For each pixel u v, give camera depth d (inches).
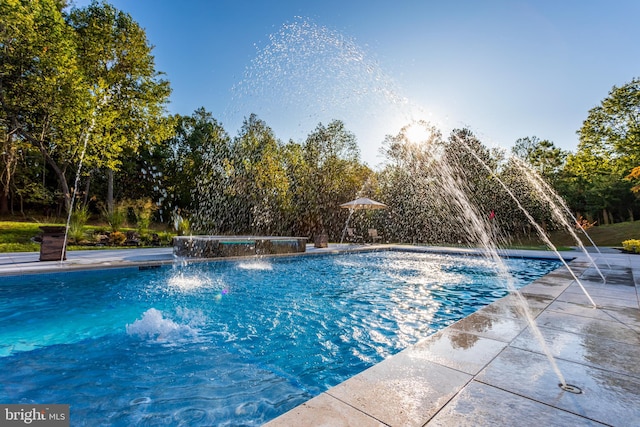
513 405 58.6
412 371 72.7
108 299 183.5
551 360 79.4
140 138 711.7
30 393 84.0
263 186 673.0
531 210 763.4
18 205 830.5
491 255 430.6
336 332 136.4
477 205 739.4
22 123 535.5
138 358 107.3
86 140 528.7
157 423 71.4
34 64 487.5
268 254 386.0
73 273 235.6
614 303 139.6
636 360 79.7
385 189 795.4
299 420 52.9
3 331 131.3
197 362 105.0
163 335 130.0
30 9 479.8
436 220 738.2
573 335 97.7
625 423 53.0
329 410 56.2
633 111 723.4
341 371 100.6
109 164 615.8
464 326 106.6
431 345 89.2
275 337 130.0
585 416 55.2
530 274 290.4
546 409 57.2
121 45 651.5
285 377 95.8
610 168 793.6
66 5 622.2
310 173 720.3
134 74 673.6
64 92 486.6
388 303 183.9
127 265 262.5
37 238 414.3
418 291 216.8
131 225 764.0
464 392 63.2
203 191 781.9
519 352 84.3
